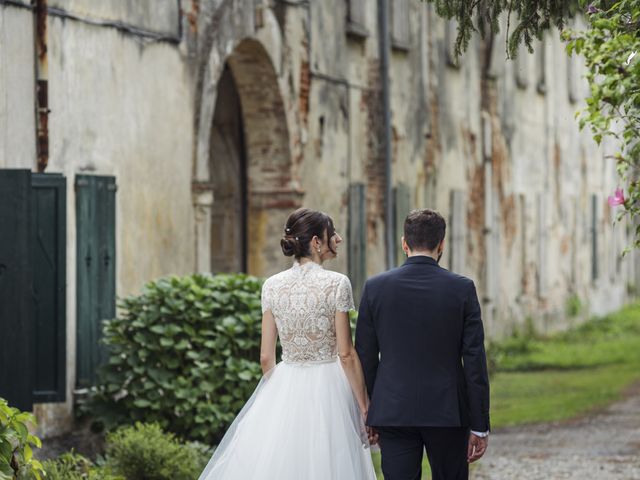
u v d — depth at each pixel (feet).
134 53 56.29
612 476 48.67
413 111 98.63
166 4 59.31
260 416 31.27
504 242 124.26
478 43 115.85
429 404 28.78
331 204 81.76
